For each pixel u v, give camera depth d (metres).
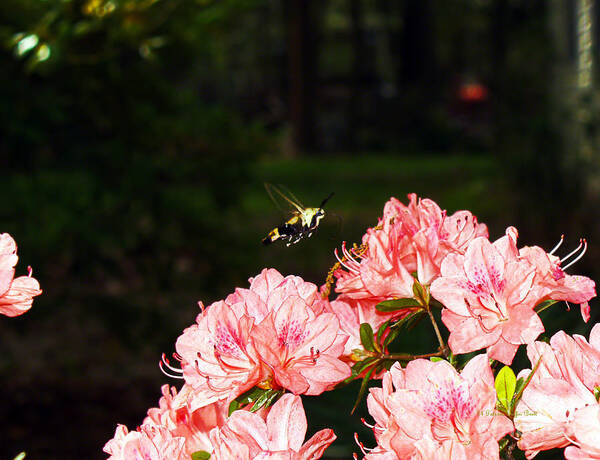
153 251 6.57
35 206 5.56
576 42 10.34
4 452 5.09
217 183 6.82
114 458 1.47
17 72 5.35
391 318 1.61
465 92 34.59
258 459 1.23
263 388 1.41
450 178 20.88
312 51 30.41
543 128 10.48
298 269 10.41
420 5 35.03
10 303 1.65
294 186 19.45
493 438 1.21
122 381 6.29
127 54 6.04
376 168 24.45
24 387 6.11
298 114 30.41
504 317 1.37
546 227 10.43
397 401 1.28
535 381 1.25
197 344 1.41
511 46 11.65
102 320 6.80
